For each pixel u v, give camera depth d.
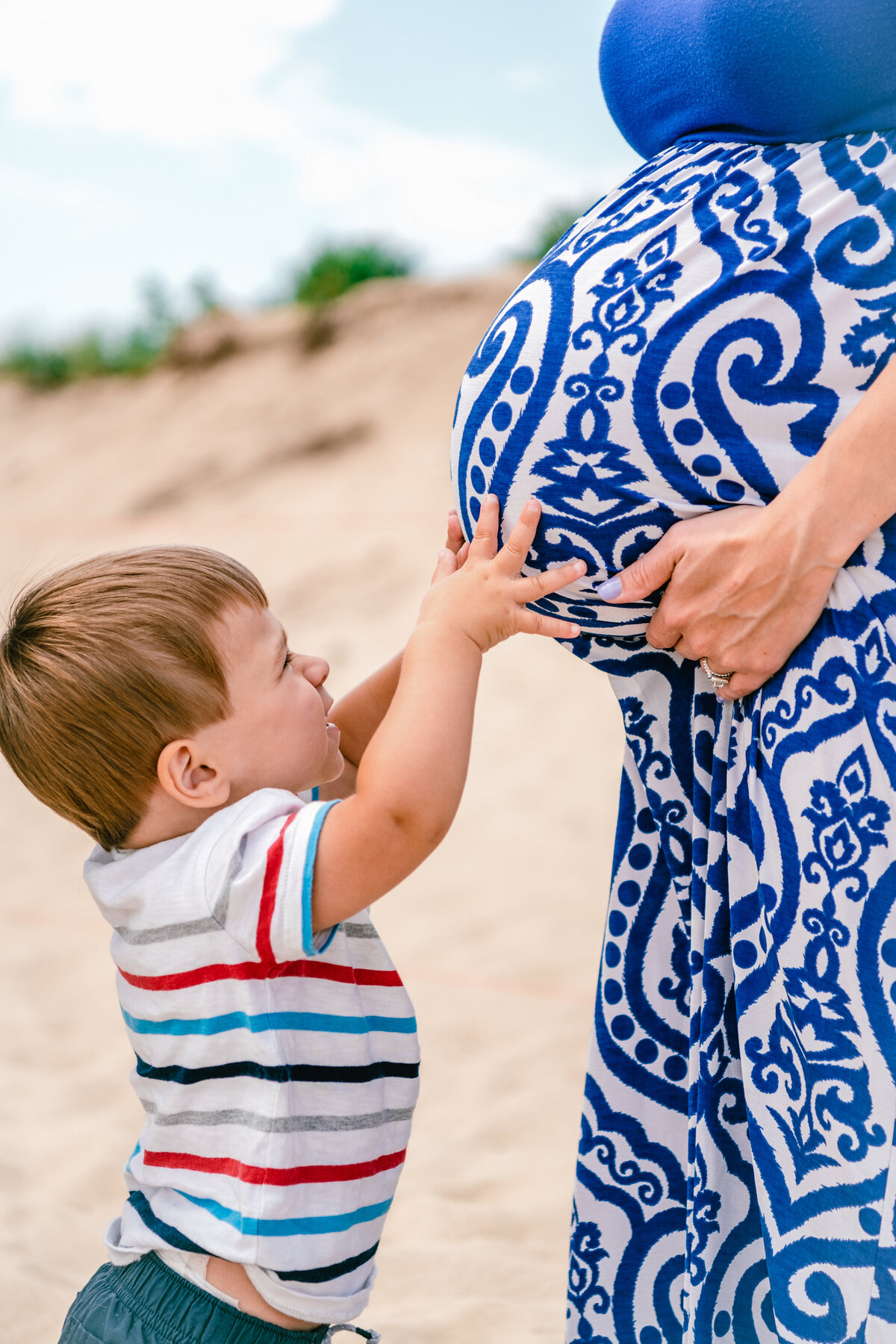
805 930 1.18
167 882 1.17
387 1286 2.14
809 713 1.17
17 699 1.23
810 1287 1.17
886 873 1.12
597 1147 1.43
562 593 1.31
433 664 1.21
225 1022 1.16
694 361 1.17
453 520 1.47
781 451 1.18
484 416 1.30
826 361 1.15
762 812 1.21
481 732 5.65
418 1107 2.90
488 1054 3.14
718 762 1.28
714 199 1.21
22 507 11.55
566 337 1.23
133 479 11.28
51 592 1.27
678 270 1.19
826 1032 1.16
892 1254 1.11
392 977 1.29
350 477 9.70
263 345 12.36
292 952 1.13
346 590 7.75
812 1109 1.17
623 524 1.25
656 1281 1.41
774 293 1.16
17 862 4.96
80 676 1.19
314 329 12.03
